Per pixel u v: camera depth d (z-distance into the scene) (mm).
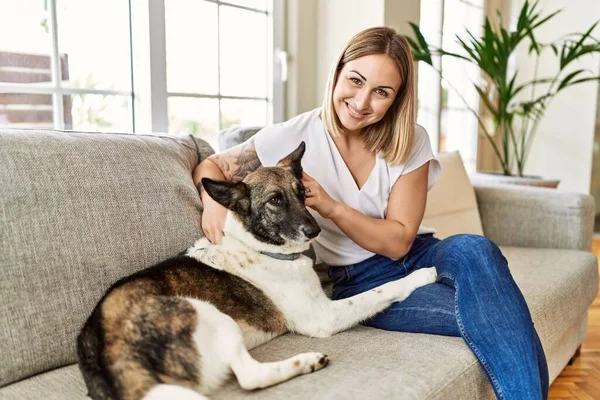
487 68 3271
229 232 1521
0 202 1265
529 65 4656
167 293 1260
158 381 1076
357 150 1752
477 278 1449
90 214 1390
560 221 2521
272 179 1498
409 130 1681
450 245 1602
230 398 1144
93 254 1368
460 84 4375
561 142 4629
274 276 1477
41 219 1309
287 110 2980
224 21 2625
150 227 1496
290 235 1462
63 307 1302
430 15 3789
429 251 1731
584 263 2256
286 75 2900
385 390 1142
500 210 2680
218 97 2652
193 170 1813
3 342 1202
